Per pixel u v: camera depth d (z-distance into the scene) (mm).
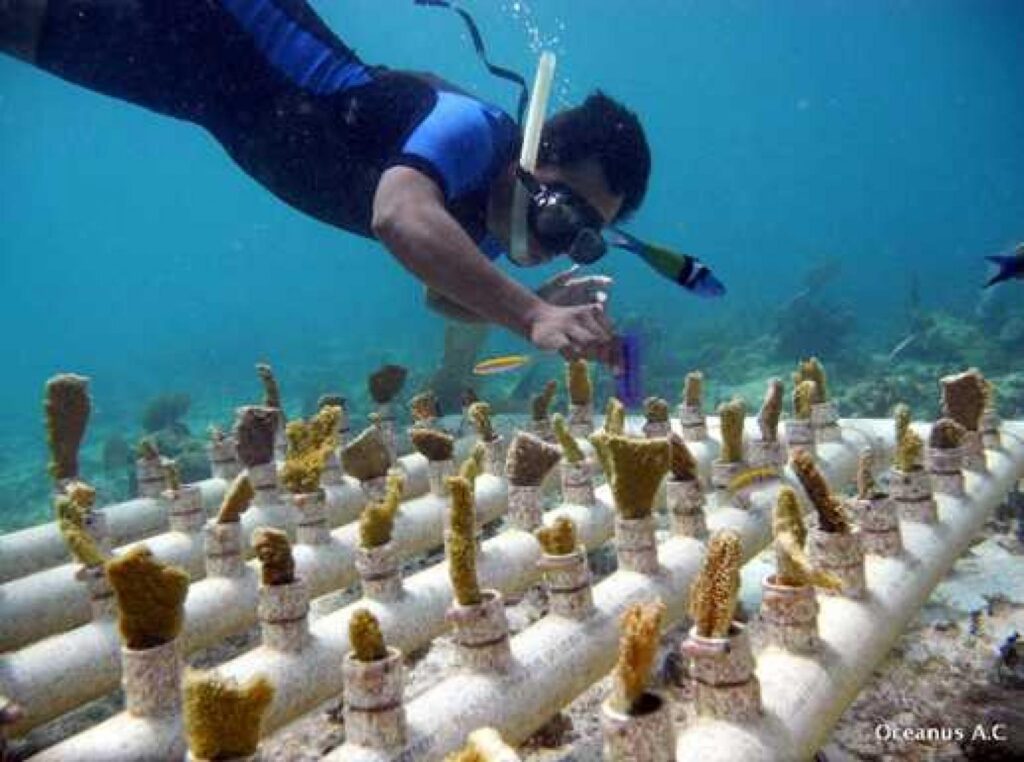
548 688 1766
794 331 16453
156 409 14711
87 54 3523
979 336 15320
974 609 2477
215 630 2299
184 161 87938
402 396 11766
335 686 1959
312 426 2773
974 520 2582
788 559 1642
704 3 56750
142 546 1594
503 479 3174
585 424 3600
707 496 3285
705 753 1360
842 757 1843
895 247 53406
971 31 60562
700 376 3545
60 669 2004
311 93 3482
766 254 60000
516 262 3525
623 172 3322
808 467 1896
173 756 1577
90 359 51062
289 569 1940
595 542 2729
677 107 103812
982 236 55844
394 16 61000
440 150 3066
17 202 101688
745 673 1432
